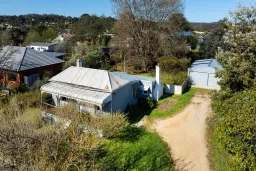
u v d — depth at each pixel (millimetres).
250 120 10281
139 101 24781
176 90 28141
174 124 19984
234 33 17172
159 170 13312
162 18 40688
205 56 49156
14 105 15305
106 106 20281
